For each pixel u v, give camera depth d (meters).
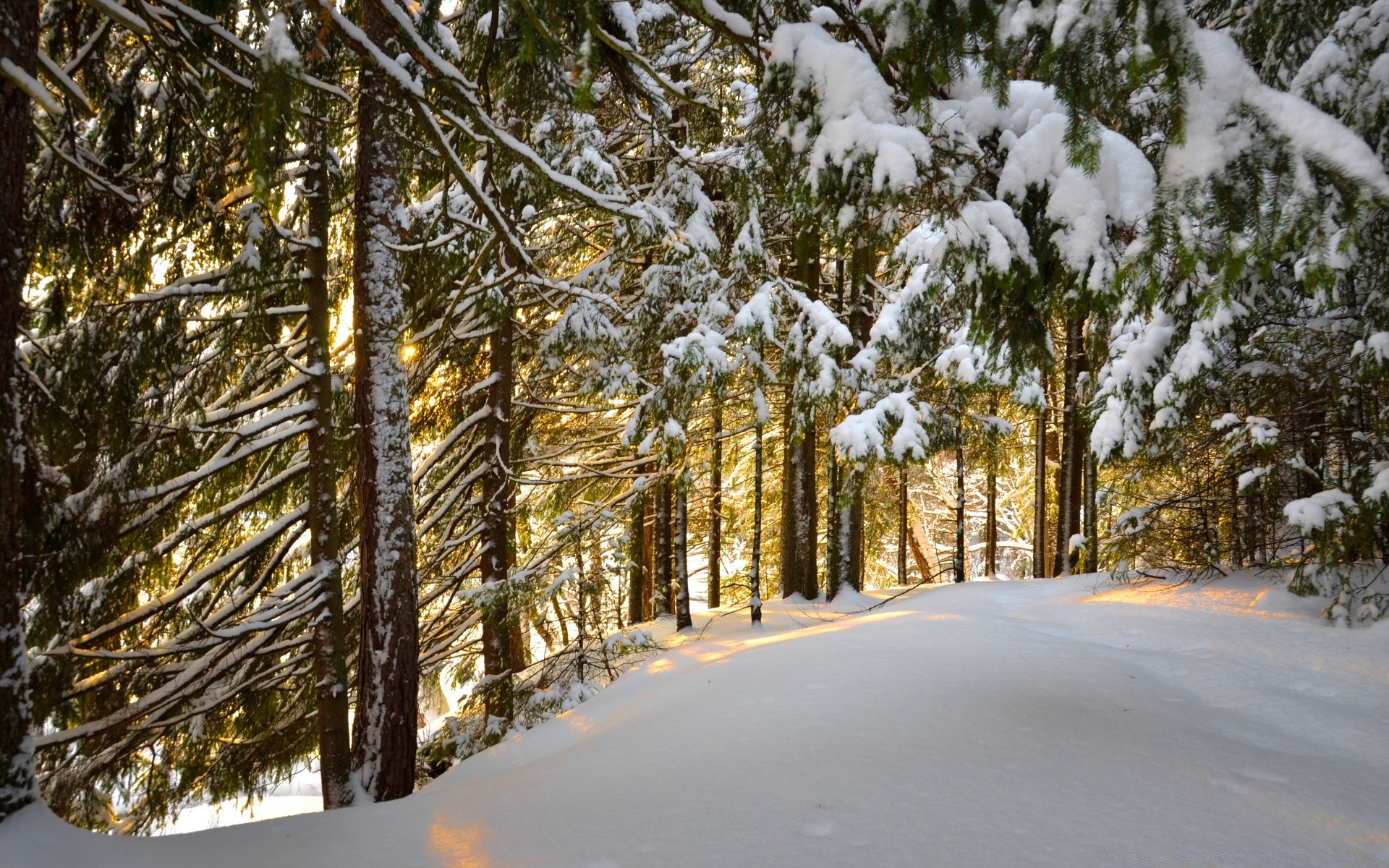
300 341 7.80
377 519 6.74
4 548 3.43
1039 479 15.47
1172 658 6.20
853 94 3.43
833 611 12.67
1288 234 2.72
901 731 4.22
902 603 11.76
